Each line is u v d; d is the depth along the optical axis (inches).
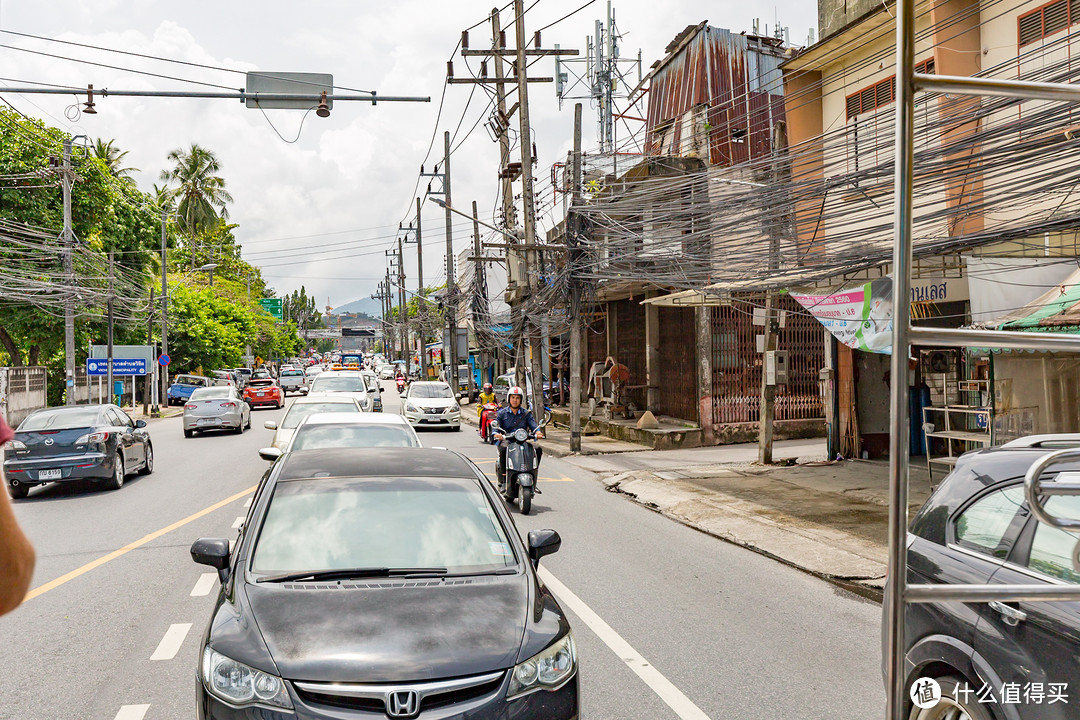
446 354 2095.2
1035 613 118.6
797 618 261.1
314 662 136.9
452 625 149.4
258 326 2687.0
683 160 797.2
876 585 291.1
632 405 952.3
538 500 512.7
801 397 828.6
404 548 177.9
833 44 552.4
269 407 1758.1
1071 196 344.8
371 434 417.7
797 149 447.2
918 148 389.7
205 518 446.0
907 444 71.2
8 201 1250.6
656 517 455.8
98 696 194.9
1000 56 450.0
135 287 1491.1
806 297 456.1
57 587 301.9
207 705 137.3
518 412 505.0
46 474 542.9
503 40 924.6
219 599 164.4
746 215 485.1
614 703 190.2
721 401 796.0
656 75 1024.9
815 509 441.7
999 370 419.2
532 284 914.1
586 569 328.5
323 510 188.1
